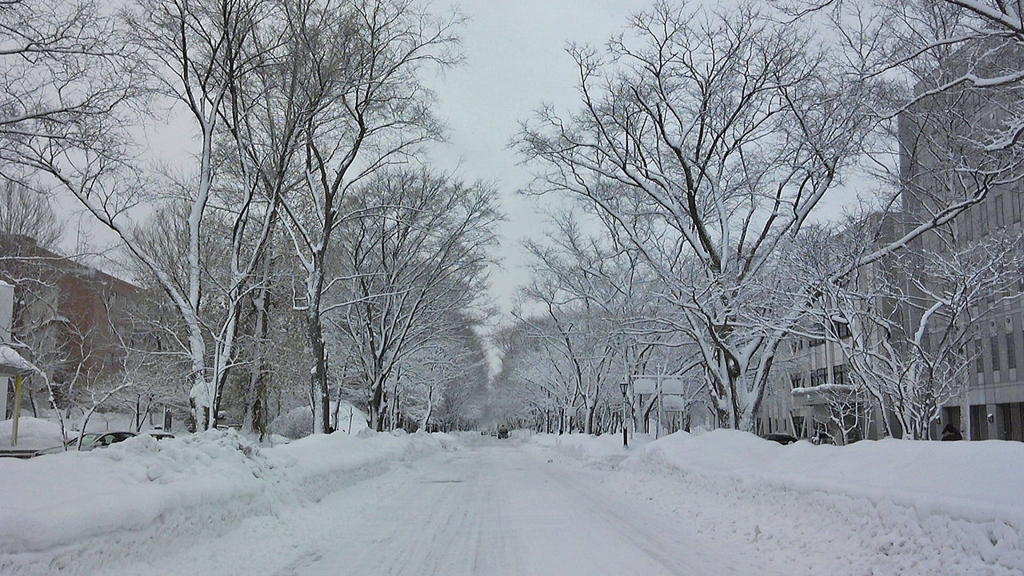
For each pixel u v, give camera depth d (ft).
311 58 67.72
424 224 115.96
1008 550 22.04
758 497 39.55
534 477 82.48
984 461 28.63
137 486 29.19
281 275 100.53
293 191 94.43
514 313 180.24
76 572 23.03
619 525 42.01
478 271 132.98
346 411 157.28
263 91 68.23
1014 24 31.78
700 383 141.79
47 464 27.81
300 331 116.78
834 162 65.41
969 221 76.54
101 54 46.73
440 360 156.25
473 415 343.05
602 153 84.33
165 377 100.42
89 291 112.57
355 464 64.39
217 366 62.18
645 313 108.99
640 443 112.98
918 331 53.52
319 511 45.83
